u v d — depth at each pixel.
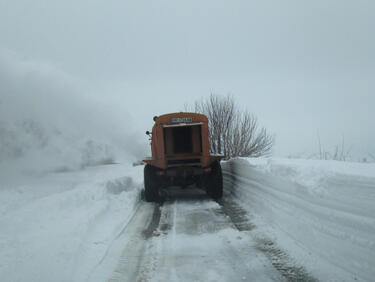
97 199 8.32
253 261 4.15
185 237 5.36
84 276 3.83
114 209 7.68
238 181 9.63
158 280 3.72
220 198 9.55
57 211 6.66
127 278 3.78
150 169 9.71
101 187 9.40
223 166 12.65
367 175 3.85
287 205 5.52
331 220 4.20
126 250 4.76
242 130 19.34
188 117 9.83
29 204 7.16
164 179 9.69
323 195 4.43
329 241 4.09
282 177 5.86
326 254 4.00
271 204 6.24
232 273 3.83
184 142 10.09
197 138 10.02
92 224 5.97
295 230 4.90
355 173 4.20
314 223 4.53
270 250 4.51
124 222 6.55
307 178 5.07
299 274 3.69
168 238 5.34
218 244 4.91
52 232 5.22
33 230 5.34
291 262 4.04
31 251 4.34
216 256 4.42
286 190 5.61
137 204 8.96
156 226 6.22
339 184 4.17
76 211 6.79
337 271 3.63
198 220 6.57
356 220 3.74
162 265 4.16
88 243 4.98
